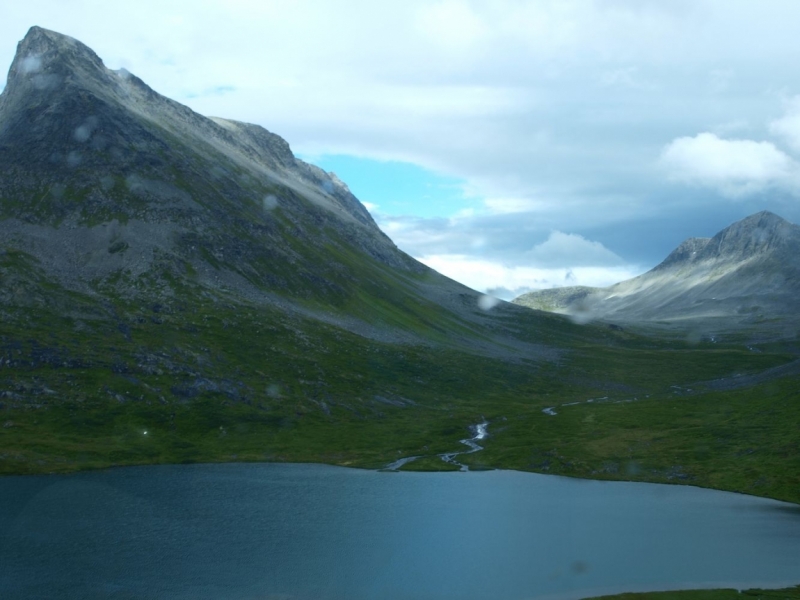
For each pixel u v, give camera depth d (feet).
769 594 284.00
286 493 474.49
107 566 321.73
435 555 346.74
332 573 318.45
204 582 304.91
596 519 418.31
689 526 399.65
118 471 520.01
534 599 287.89
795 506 450.71
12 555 333.62
